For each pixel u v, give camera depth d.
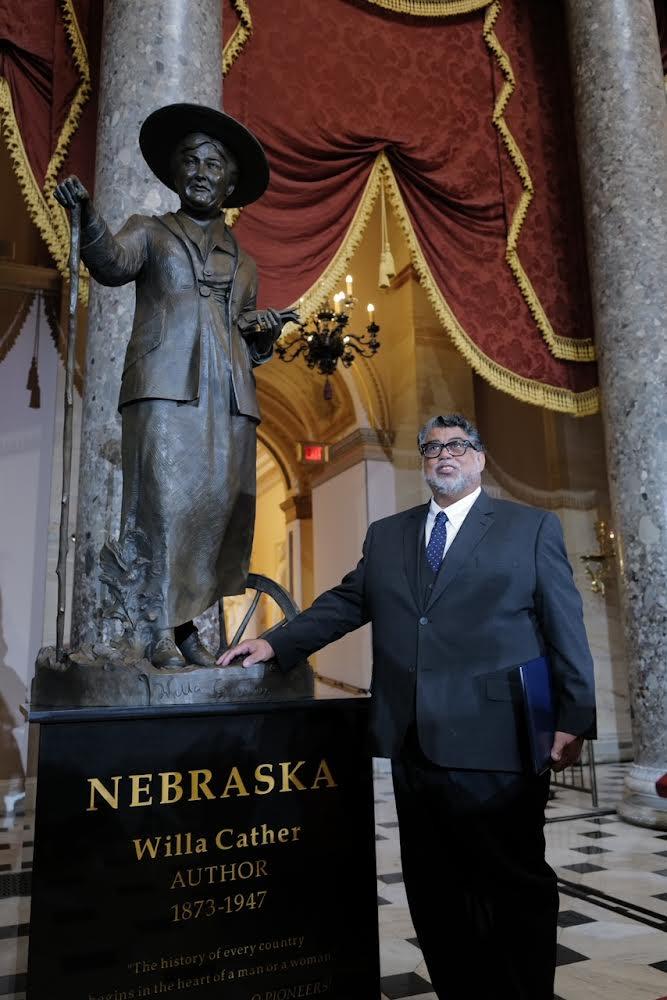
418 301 10.08
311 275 5.50
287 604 2.83
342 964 2.28
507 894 2.28
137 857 2.09
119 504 4.04
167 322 2.53
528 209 6.49
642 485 5.88
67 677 2.33
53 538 6.89
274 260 5.41
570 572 2.51
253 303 2.84
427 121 6.13
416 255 5.96
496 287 6.26
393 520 2.83
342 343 8.62
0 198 7.21
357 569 2.81
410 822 2.43
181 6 4.55
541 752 2.24
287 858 2.27
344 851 2.36
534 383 6.27
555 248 6.57
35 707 2.24
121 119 4.38
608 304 6.20
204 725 2.24
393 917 3.83
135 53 4.45
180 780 2.18
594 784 6.54
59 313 7.24
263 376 12.20
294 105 5.61
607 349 6.20
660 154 6.32
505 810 2.29
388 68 6.05
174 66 4.45
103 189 4.34
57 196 2.34
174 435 2.45
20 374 7.03
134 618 2.43
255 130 5.44
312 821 2.33
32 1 4.93
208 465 2.48
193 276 2.60
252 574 2.84
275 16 5.67
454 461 2.63
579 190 6.76
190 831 2.17
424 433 2.72
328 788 2.37
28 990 1.93
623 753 9.34
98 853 2.05
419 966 3.19
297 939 2.24
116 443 4.09
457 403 10.04
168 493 2.42
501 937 2.28
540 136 6.70
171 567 2.42
